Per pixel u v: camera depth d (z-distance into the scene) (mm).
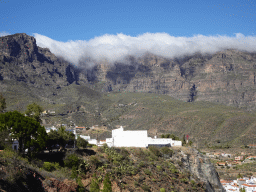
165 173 83562
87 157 74500
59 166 65812
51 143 73812
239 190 132875
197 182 89562
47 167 62562
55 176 60156
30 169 56656
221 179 152500
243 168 173375
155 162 87938
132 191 69938
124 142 97312
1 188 48188
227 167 176125
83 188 62188
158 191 74875
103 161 74812
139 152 90312
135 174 76875
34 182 54594
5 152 57781
